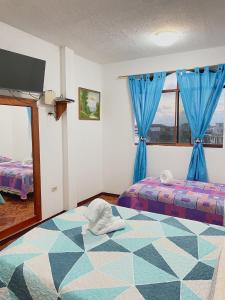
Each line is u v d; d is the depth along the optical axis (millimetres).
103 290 1145
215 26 2715
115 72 4285
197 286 1170
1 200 3486
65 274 1257
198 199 2633
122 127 4340
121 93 4273
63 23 2648
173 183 3268
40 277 1245
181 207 2662
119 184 4480
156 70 3922
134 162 4254
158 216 2000
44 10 2350
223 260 1195
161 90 3865
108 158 4551
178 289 1148
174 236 1655
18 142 3486
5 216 3246
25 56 2705
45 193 3338
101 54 3791
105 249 1499
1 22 2602
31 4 2229
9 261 1378
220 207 2469
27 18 2525
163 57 3842
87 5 2254
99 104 4422
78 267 1315
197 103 3580
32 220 3166
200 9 2324
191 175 3676
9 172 3711
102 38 3102
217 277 1060
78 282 1198
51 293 1190
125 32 2902
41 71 2904
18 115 3375
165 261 1373
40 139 3205
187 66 3674
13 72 2611
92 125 4273
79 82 3896
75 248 1506
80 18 2527
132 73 4133
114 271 1285
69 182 3635
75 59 3787
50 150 3379
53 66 3328
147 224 1844
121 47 3459
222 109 3547
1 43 2619
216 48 3447
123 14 2436
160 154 4043
